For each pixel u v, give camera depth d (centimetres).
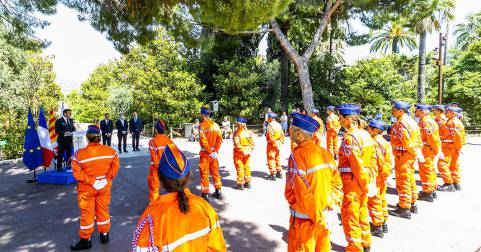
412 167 570
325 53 2681
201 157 665
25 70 1812
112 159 461
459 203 625
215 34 1709
